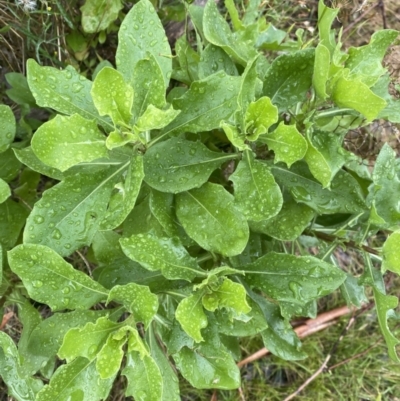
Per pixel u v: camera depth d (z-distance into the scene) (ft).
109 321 0.90
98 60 1.53
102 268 1.11
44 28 1.33
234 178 0.94
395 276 1.81
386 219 1.07
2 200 0.91
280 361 1.79
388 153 1.07
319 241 1.22
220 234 0.95
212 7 1.06
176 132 0.96
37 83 0.90
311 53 0.97
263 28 1.40
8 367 1.03
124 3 1.49
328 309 1.84
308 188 1.04
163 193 0.99
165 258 0.93
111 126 0.95
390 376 1.85
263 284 1.01
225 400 1.73
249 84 0.91
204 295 0.94
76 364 0.91
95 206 0.95
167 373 1.01
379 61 0.99
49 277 0.89
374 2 1.56
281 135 0.89
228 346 1.24
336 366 1.81
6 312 1.47
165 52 0.99
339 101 0.92
